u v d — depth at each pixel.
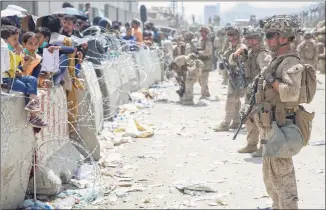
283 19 4.62
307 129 4.66
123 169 6.84
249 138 7.71
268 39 4.67
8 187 4.96
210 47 13.52
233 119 9.59
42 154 5.72
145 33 18.02
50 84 5.96
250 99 4.89
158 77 18.05
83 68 7.59
